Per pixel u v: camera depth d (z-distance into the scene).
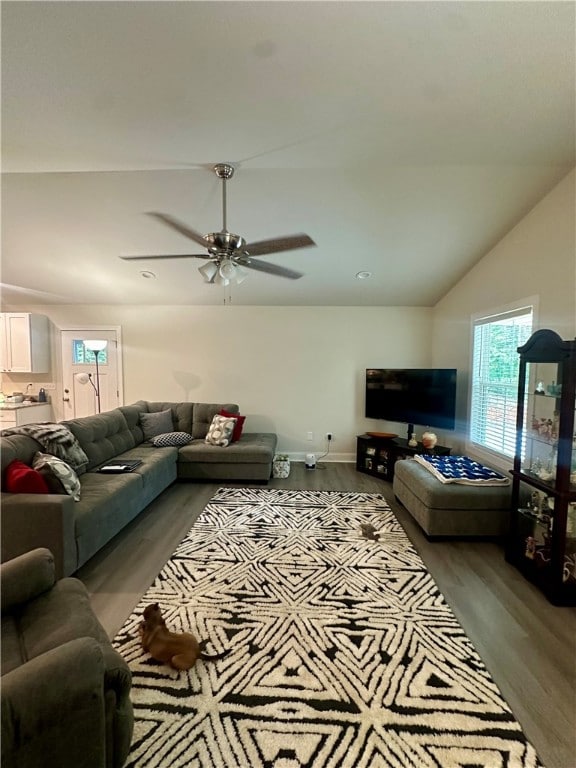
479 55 1.41
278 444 5.47
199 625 1.94
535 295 3.03
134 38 1.30
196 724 1.41
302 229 3.46
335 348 5.36
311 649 1.79
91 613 1.45
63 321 5.46
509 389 3.48
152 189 2.94
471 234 3.49
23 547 2.25
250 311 5.38
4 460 2.52
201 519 3.29
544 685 1.60
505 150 2.19
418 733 1.38
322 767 1.26
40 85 1.52
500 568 2.56
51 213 3.26
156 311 5.43
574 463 2.28
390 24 1.26
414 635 1.90
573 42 1.35
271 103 1.67
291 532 3.05
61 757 0.97
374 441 4.64
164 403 5.11
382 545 2.86
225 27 1.26
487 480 3.05
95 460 3.55
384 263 4.10
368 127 1.89
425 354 5.32
